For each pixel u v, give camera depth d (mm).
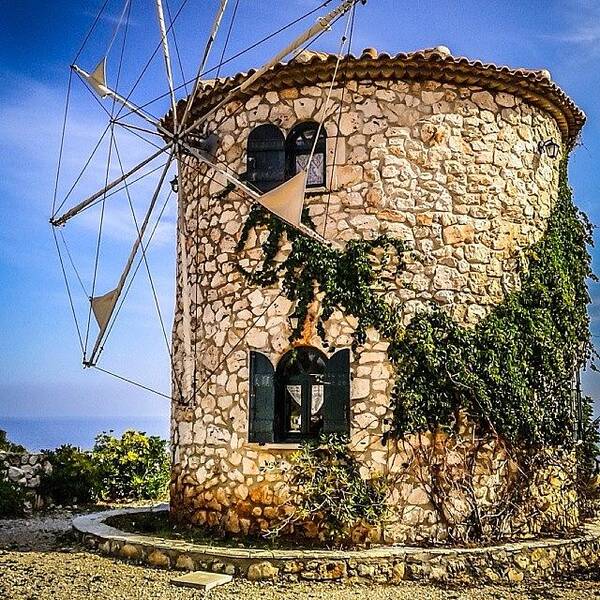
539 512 13555
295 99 13750
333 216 13328
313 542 12461
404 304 13086
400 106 13469
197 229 14766
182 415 14477
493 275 13617
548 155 14742
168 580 11055
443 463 12820
